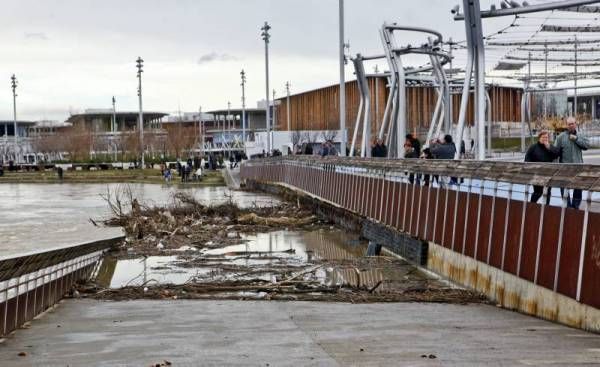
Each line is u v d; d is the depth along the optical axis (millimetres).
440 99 37594
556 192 14055
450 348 9750
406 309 14938
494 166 17281
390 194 27234
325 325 12297
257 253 28188
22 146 168250
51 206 54281
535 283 14375
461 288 18906
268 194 62250
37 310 14422
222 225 37312
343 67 41875
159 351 9820
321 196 42031
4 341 11258
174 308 15312
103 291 18906
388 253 26469
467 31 23672
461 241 19297
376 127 70188
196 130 154375
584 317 12430
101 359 9352
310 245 30359
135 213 40156
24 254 12188
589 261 12344
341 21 41719
